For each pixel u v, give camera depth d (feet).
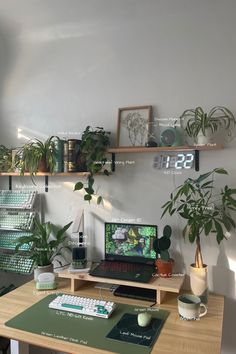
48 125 7.97
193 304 5.07
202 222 5.65
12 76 8.40
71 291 6.31
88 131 6.83
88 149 6.63
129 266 6.46
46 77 7.99
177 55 6.66
